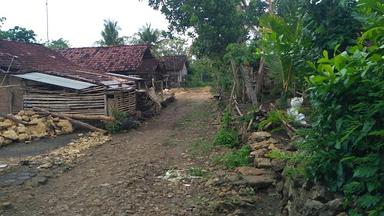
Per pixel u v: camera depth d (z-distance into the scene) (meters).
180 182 7.41
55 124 13.98
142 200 6.52
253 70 14.64
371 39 3.05
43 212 6.20
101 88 14.77
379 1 2.97
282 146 7.60
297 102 6.76
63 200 6.73
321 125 3.40
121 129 14.24
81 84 14.76
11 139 12.25
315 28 4.49
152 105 20.47
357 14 3.70
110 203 6.43
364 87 2.96
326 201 3.61
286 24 6.27
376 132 2.72
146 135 13.52
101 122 14.66
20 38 33.44
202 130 14.01
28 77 14.90
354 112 3.12
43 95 15.06
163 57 47.41
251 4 14.98
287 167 5.14
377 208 2.77
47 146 11.77
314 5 4.44
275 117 6.59
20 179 8.05
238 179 6.85
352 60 2.89
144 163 9.09
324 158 3.40
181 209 6.00
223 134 10.90
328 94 3.18
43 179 7.93
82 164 9.35
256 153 7.75
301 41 4.74
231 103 14.38
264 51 6.79
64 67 19.58
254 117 10.02
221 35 14.52
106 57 27.86
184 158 9.53
